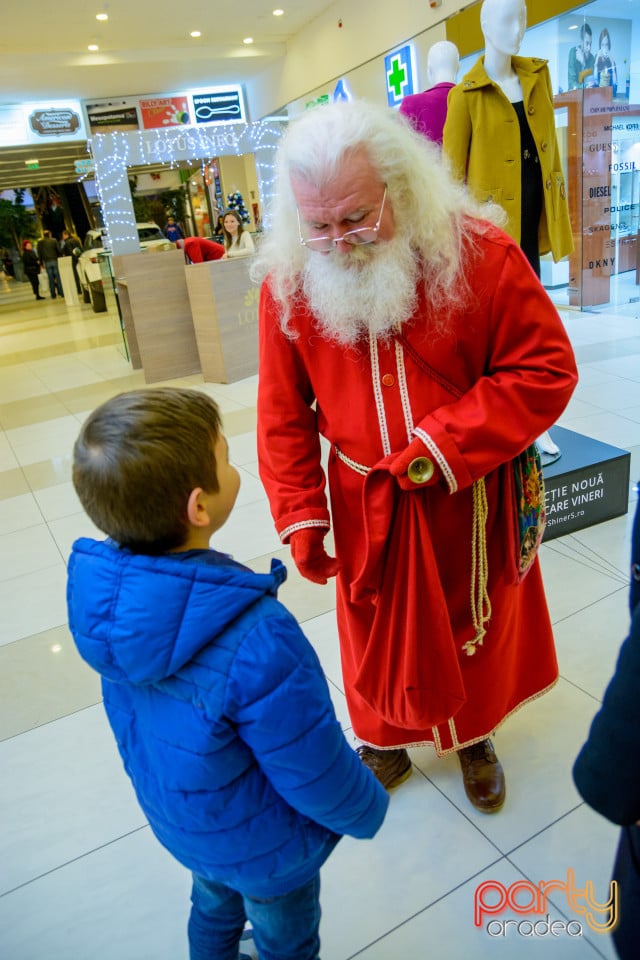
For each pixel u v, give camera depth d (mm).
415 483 1154
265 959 1046
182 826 887
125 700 901
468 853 1447
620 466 2570
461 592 1346
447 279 1122
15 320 13258
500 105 2234
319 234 1112
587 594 2213
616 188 6148
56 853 1570
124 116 12938
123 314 6691
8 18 8531
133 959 1324
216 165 14664
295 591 2475
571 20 6090
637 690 643
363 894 1390
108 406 836
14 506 3623
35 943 1374
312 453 1368
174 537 857
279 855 904
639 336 5125
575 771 721
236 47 11336
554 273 7262
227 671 788
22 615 2570
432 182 1139
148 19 9453
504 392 1153
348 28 9727
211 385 5734
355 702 1558
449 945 1277
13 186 18562
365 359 1217
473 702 1466
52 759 1848
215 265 5422
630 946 743
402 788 1629
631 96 5887
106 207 6434
